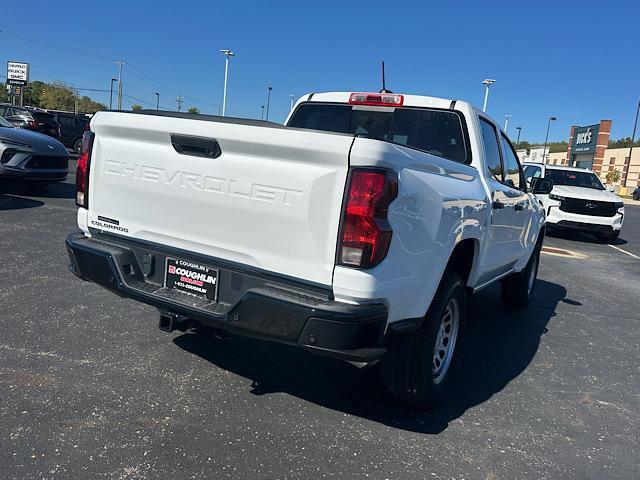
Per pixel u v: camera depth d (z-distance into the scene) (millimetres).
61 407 3219
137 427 3082
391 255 2777
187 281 3229
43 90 94000
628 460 3232
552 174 15312
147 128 3236
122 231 3510
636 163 61812
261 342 4547
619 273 10031
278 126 2791
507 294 6609
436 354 3758
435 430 3396
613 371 4762
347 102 4906
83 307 4957
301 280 2842
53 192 12383
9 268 5953
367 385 3939
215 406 3412
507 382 4309
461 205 3521
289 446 3039
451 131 4426
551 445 3342
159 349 4195
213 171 3043
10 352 3891
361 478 2811
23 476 2570
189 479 2660
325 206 2717
